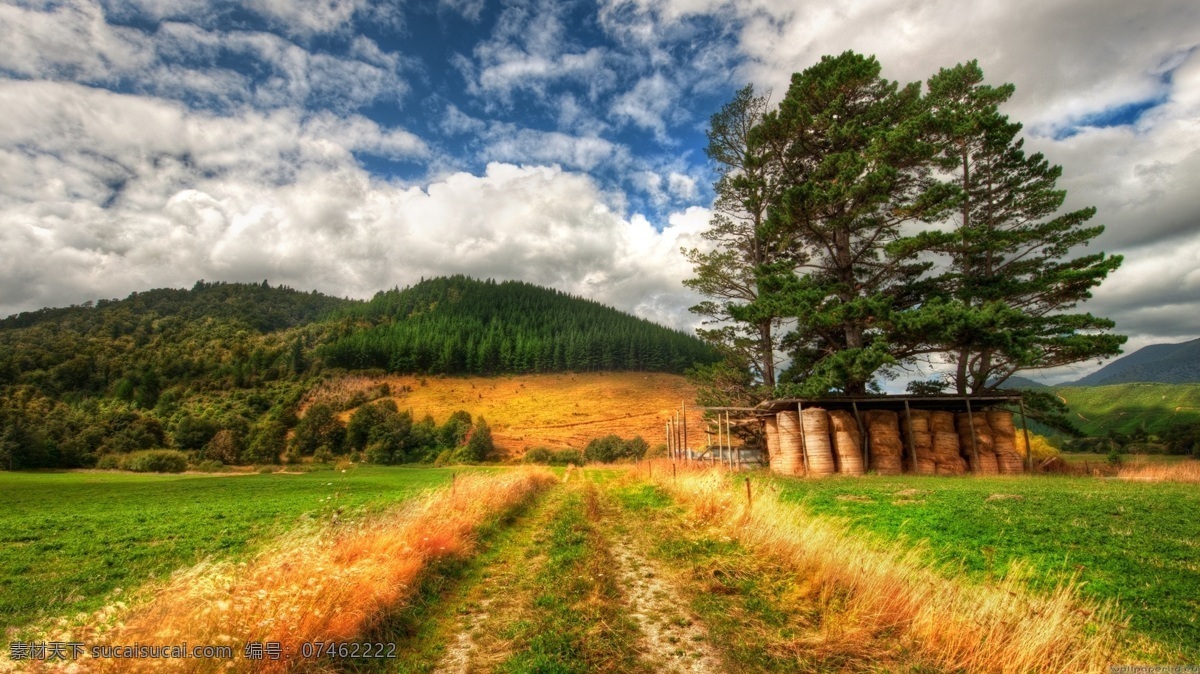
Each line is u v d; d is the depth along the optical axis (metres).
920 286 30.70
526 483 21.83
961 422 28.56
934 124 28.66
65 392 135.50
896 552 8.50
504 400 144.00
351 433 98.00
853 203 29.61
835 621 6.63
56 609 8.41
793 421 28.41
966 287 29.67
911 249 28.16
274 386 147.62
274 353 179.50
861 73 30.16
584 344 180.25
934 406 30.19
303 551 7.43
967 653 5.65
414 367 169.12
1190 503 14.22
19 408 112.19
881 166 27.41
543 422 123.00
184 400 133.12
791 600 7.45
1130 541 10.13
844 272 31.83
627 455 84.25
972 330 25.92
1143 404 92.31
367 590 6.90
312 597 6.12
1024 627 5.68
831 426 27.59
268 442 92.44
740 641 6.25
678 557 10.11
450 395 147.75
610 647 6.16
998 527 11.59
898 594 6.81
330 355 171.38
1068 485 19.73
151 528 17.25
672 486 19.83
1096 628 6.11
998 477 24.19
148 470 71.56
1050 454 33.97
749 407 31.84
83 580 10.45
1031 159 30.64
